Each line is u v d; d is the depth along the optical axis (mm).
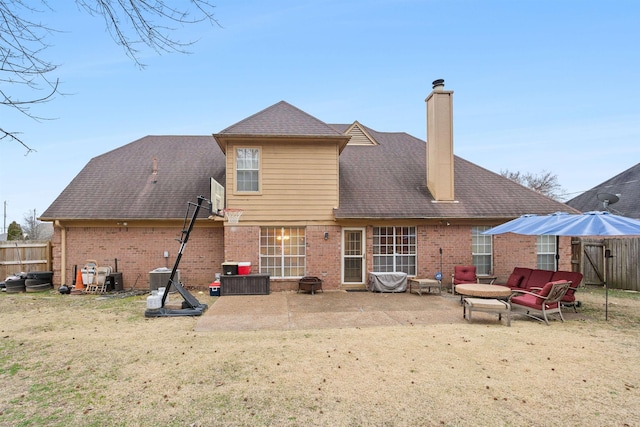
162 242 13016
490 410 4016
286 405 4141
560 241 13344
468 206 13180
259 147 12359
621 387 4605
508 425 3711
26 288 12414
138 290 12633
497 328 7473
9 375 5039
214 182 10672
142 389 4578
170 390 4543
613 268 13492
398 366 5305
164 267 12922
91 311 9273
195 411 4020
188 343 6457
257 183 12406
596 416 3893
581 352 5938
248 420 3826
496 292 8570
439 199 13273
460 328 7461
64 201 13008
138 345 6344
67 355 5840
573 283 9195
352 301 10461
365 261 12773
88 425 3734
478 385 4652
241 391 4500
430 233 12930
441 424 3730
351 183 13820
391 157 15812
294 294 11672
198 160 15469
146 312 8562
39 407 4121
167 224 13008
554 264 13391
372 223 12742
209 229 13148
